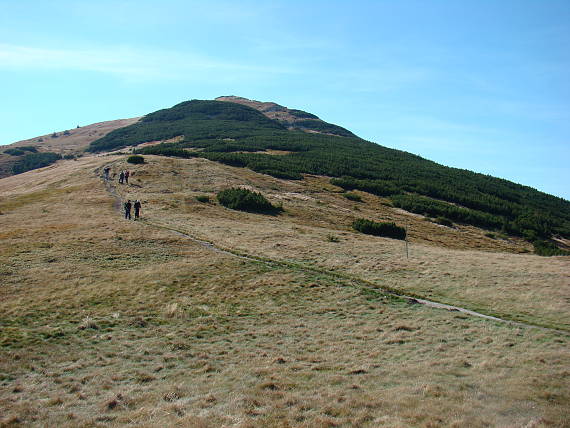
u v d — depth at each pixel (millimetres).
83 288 23734
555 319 20641
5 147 182500
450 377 13047
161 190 59938
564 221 82938
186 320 19984
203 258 31094
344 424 10086
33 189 62031
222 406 11297
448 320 19969
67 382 13289
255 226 44688
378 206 70812
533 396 11469
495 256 38406
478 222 69250
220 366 14555
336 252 35156
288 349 16344
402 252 36781
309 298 23828
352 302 23203
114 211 46562
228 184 66812
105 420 10766
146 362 15008
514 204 87875
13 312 19766
